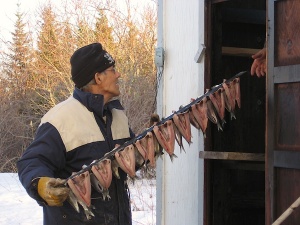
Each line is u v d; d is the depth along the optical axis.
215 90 3.63
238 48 4.92
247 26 5.11
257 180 5.11
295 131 3.58
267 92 3.79
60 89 18.31
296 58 3.59
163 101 5.19
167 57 5.16
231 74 5.02
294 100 3.59
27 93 19.30
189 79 4.91
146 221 8.06
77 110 3.33
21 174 3.11
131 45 17.55
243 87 5.07
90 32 18.61
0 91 19.23
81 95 3.37
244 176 5.07
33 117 18.03
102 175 3.08
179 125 3.39
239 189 5.05
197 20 4.84
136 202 9.25
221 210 4.71
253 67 4.08
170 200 5.08
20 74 19.98
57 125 3.26
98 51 3.42
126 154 3.18
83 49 3.41
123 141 3.50
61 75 18.31
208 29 4.66
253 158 4.23
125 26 17.92
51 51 18.86
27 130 17.83
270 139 3.76
